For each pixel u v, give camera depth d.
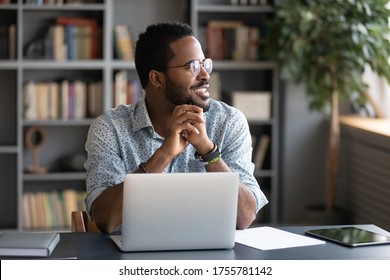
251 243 2.90
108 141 3.34
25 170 6.82
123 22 6.93
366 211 6.20
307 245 2.88
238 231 3.12
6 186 6.93
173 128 3.11
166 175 2.70
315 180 6.93
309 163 6.93
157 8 6.97
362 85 6.28
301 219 6.94
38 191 6.93
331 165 6.44
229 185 2.75
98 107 6.69
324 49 6.14
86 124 6.70
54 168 6.97
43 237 2.82
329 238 2.97
